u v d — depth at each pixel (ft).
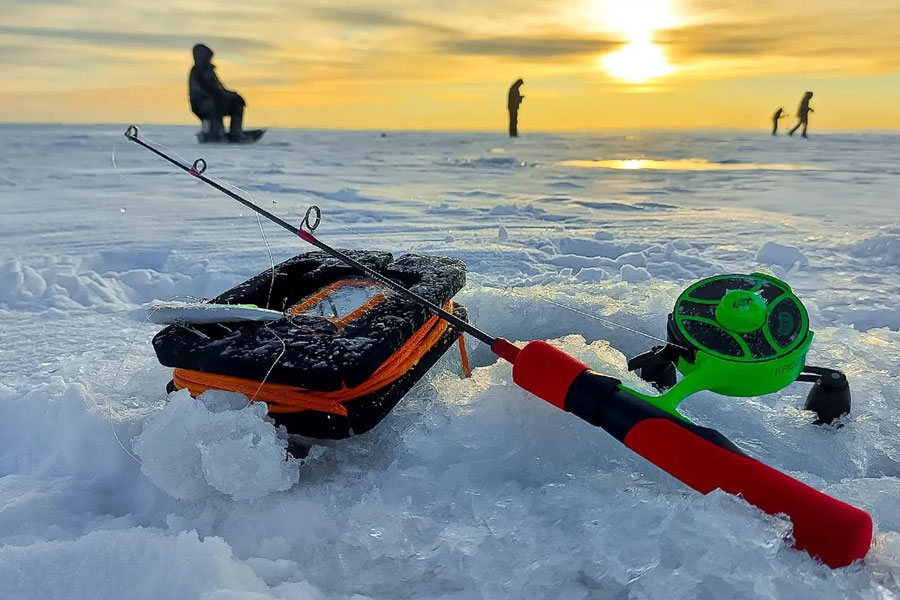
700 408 7.22
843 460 6.44
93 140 69.46
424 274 8.16
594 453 6.17
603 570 4.71
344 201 29.19
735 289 6.44
